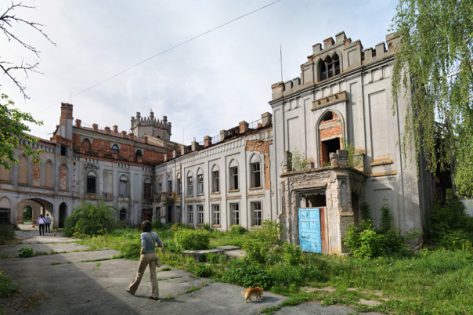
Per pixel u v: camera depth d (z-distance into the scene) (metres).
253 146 28.08
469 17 10.20
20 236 26.94
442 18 11.00
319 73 21.69
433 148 13.26
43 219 29.05
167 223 38.88
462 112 10.87
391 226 16.64
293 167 20.48
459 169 11.67
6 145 11.70
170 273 11.84
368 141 18.58
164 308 7.84
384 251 13.79
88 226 28.36
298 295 8.81
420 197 16.77
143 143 48.97
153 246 8.93
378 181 17.92
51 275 11.53
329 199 15.87
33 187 31.52
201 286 9.88
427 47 11.77
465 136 11.05
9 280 10.01
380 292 9.16
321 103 20.84
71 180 36.22
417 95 13.49
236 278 10.36
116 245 19.89
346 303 8.09
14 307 7.86
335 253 15.05
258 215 27.50
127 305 8.06
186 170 37.94
